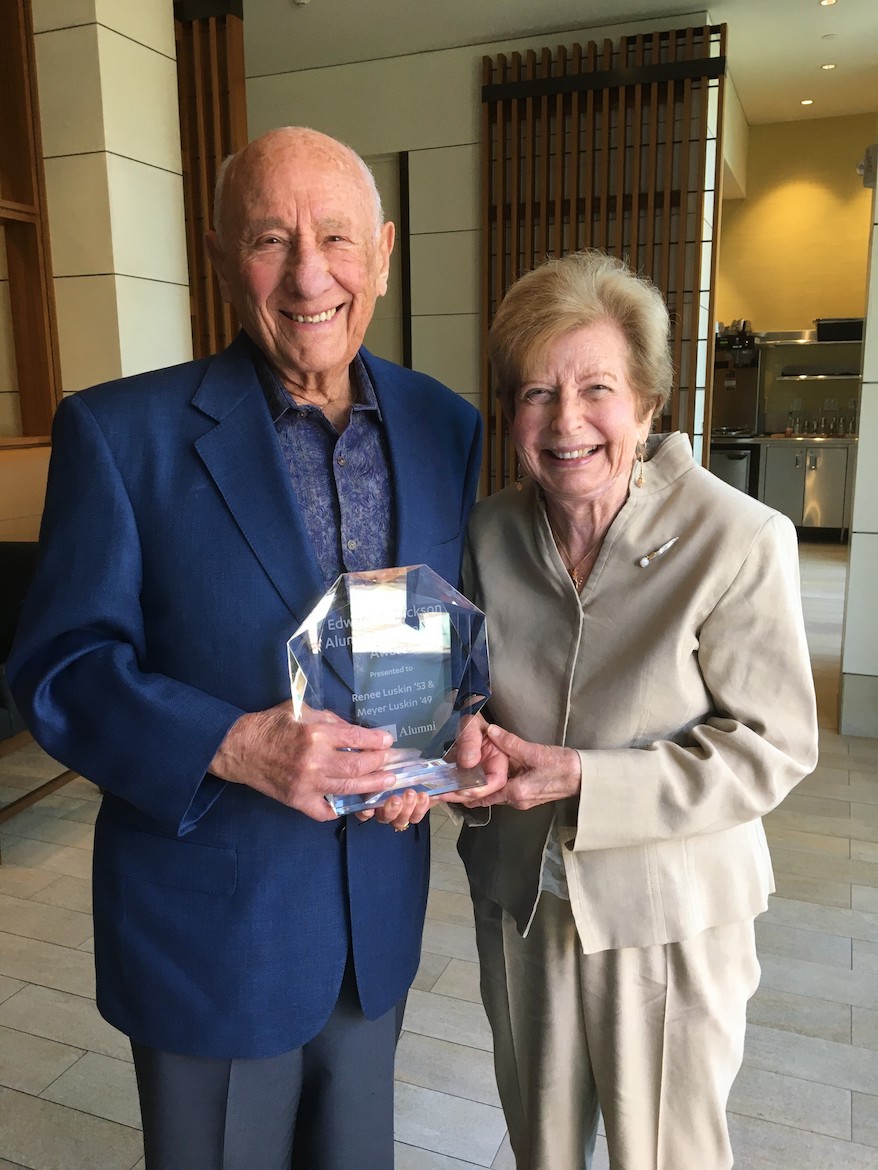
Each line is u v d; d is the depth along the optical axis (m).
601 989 1.25
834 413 9.69
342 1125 1.25
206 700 1.05
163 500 1.10
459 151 6.28
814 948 2.59
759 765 1.14
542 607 1.26
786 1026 2.27
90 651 1.07
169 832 1.10
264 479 1.12
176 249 4.22
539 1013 1.30
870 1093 2.05
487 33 5.98
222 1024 1.11
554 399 1.14
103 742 1.05
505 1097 1.42
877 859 3.08
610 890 1.20
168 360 4.22
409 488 1.23
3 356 4.14
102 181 3.80
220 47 4.57
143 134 3.96
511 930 1.32
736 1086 2.07
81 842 3.30
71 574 1.06
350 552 1.18
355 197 1.11
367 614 1.05
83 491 1.08
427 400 1.35
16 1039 2.28
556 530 1.28
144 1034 1.13
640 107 5.75
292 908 1.13
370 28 5.88
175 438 1.12
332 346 1.11
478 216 6.31
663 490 1.22
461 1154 1.90
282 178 1.07
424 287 6.55
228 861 1.11
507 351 1.16
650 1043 1.25
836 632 5.73
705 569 1.15
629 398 1.14
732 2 5.63
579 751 1.14
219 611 1.09
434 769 1.08
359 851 1.17
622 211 5.92
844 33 6.30
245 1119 1.16
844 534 9.29
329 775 0.98
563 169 6.03
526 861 1.25
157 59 4.02
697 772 1.13
